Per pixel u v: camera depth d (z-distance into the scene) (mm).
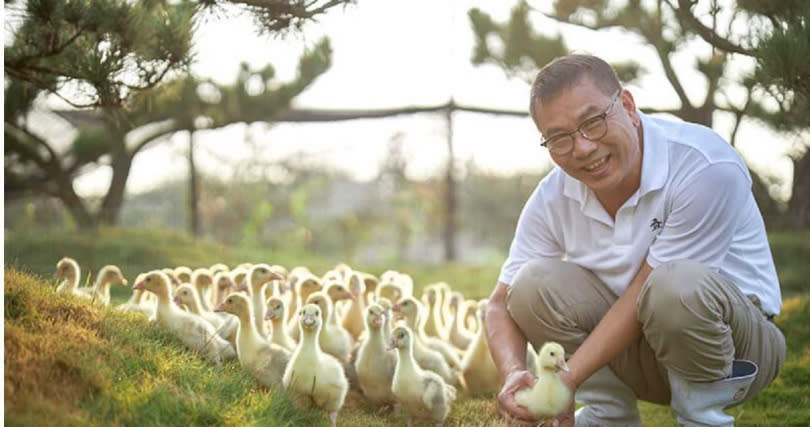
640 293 4309
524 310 4797
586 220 4770
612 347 4410
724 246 4395
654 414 5984
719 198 4328
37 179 21797
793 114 8148
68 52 6348
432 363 6832
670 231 4402
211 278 8500
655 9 12469
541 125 4324
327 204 31781
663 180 4395
